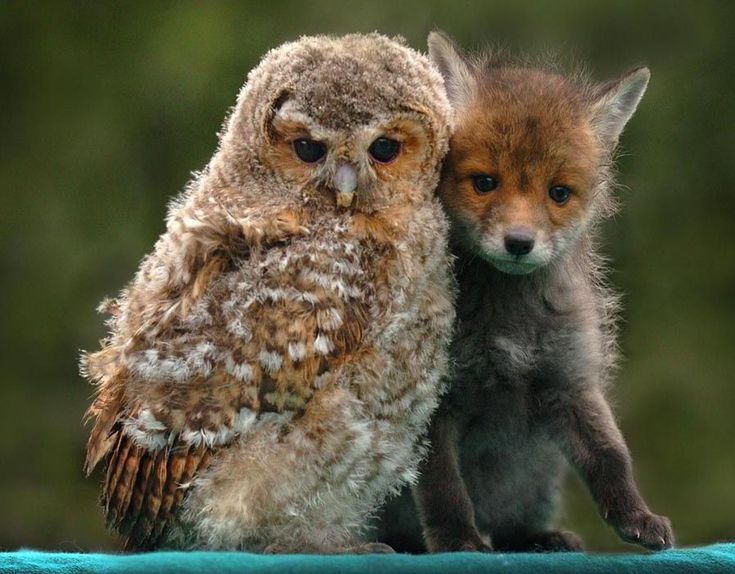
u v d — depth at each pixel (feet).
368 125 30.40
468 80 33.88
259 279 30.19
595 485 33.14
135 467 29.89
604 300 37.17
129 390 30.42
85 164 64.34
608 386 36.96
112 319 33.53
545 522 36.55
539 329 33.32
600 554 29.04
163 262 31.55
